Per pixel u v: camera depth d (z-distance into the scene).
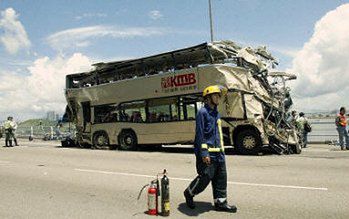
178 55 17.25
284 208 6.50
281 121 16.55
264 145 15.53
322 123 23.14
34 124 36.91
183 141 17.03
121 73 20.33
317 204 6.71
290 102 17.23
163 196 6.15
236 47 17.00
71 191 8.41
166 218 6.00
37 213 6.52
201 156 6.03
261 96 16.12
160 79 17.77
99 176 10.41
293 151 16.25
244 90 15.55
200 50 16.56
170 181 9.38
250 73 16.11
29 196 7.95
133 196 7.76
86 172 11.20
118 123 19.45
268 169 11.09
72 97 21.80
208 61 16.86
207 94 6.14
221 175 6.30
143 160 14.25
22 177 10.55
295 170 10.76
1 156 16.75
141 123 18.48
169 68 18.33
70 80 22.23
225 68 15.67
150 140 18.14
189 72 16.64
